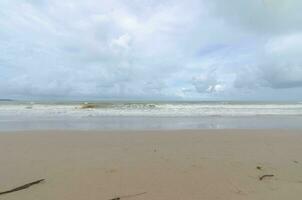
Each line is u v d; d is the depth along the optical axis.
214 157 6.34
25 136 9.48
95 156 6.43
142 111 24.25
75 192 4.09
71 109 24.81
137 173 5.04
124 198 3.89
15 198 3.83
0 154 6.55
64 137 9.41
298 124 15.04
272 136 9.98
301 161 6.07
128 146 7.79
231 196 4.00
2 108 24.47
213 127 13.38
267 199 3.89
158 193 4.09
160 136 9.80
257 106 33.22
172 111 24.67
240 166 5.57
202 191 4.18
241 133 10.71
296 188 4.35
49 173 5.01
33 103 32.75
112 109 25.70
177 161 5.93
